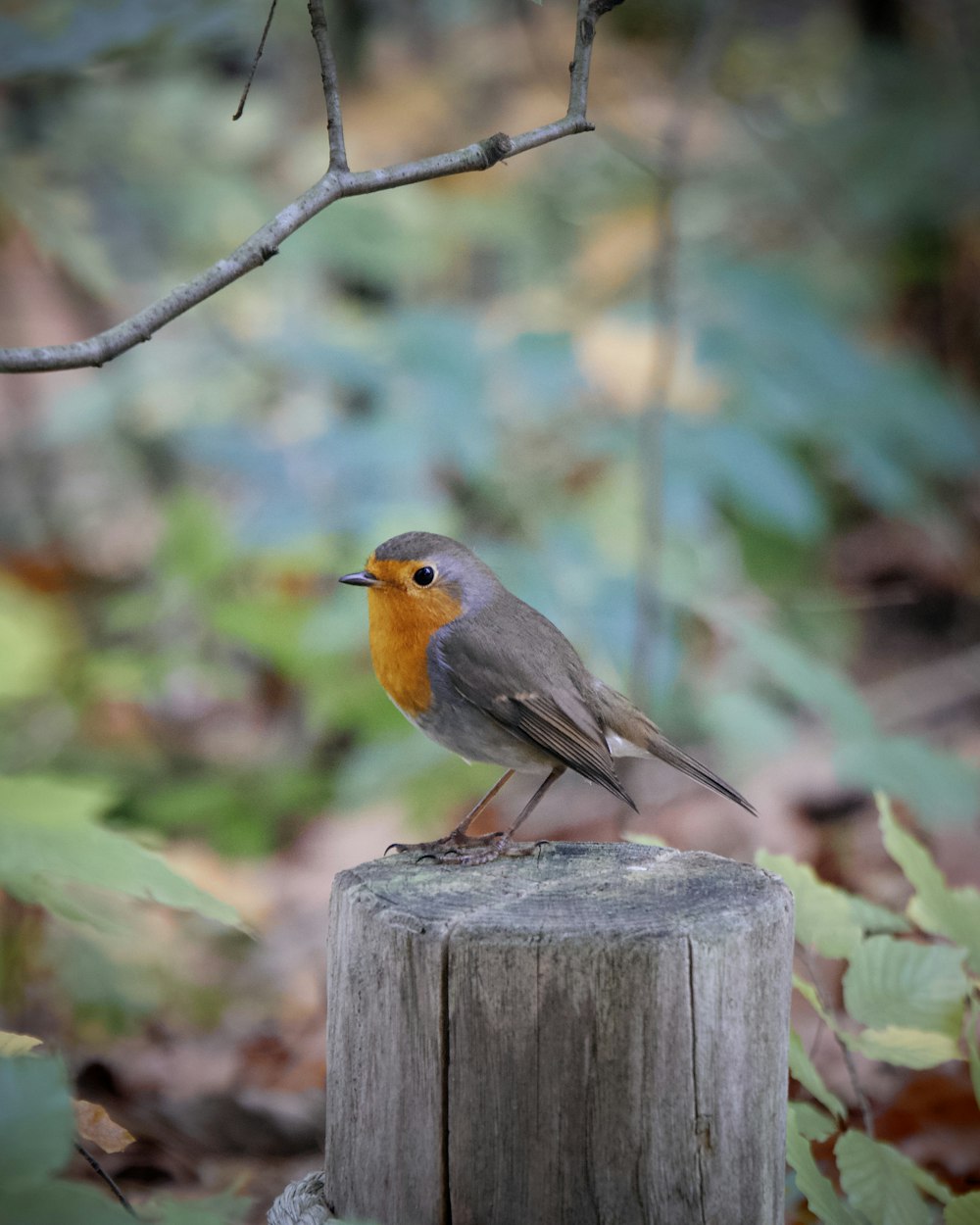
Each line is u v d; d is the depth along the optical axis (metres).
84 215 10.90
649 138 13.30
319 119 14.28
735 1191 4.27
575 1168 4.11
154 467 14.16
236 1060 8.86
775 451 10.17
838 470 13.13
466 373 10.35
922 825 10.26
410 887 4.63
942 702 12.78
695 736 11.38
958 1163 6.91
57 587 12.90
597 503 10.71
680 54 14.34
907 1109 7.13
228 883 10.24
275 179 13.64
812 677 9.84
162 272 12.90
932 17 14.09
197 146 13.20
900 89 13.34
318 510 10.09
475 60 14.55
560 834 11.40
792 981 5.17
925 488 12.57
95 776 10.74
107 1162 7.24
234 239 13.01
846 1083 7.74
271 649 10.73
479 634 6.45
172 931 9.52
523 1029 4.11
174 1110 7.89
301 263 12.63
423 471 10.36
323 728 11.08
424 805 10.41
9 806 5.36
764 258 12.77
